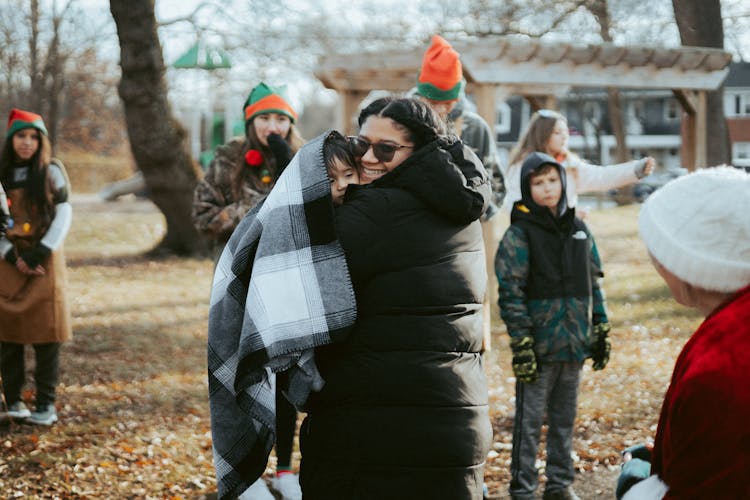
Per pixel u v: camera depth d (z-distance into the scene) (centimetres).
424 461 236
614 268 1306
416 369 237
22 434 532
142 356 788
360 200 244
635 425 560
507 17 2206
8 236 532
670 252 177
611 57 986
